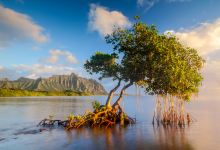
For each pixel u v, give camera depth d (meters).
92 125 39.88
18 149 26.00
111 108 41.91
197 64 42.03
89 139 30.55
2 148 26.47
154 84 41.41
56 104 114.00
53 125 42.34
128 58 40.88
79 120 39.56
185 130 36.53
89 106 99.31
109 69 43.06
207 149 25.33
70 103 125.00
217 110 70.75
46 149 25.92
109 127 39.44
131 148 26.02
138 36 39.78
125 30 40.53
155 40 38.53
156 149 25.52
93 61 44.62
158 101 44.72
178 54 41.22
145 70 40.44
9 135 33.81
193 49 41.72
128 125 41.50
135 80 42.00
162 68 39.09
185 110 69.88
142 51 39.91
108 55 43.59
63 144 28.11
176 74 37.50
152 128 38.50
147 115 59.25
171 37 39.53
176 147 26.23
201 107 83.88
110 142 28.78
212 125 41.09
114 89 42.69
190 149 25.42
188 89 41.06
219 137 30.95
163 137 31.39
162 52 37.84
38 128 39.69
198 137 31.16
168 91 41.62
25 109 81.31
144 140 29.67
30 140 30.41
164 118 44.34
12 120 50.69
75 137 31.84
